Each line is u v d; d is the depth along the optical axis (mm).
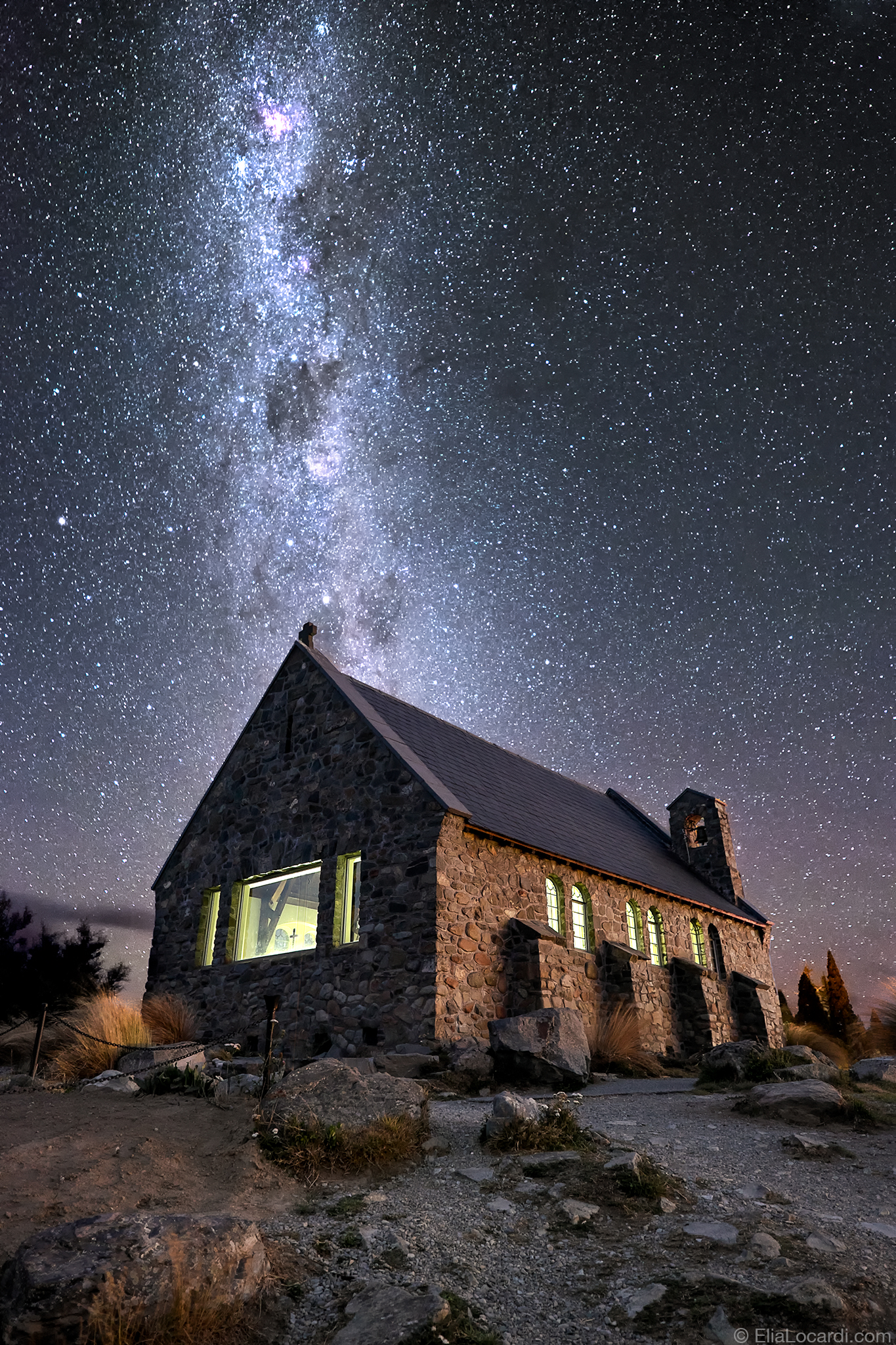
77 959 22016
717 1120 8875
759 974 25344
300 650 20031
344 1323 4023
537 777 24734
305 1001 16047
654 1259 4707
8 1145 6504
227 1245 4246
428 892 15031
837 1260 4668
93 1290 3748
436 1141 7184
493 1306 4254
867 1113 8805
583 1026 13516
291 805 18312
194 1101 8484
